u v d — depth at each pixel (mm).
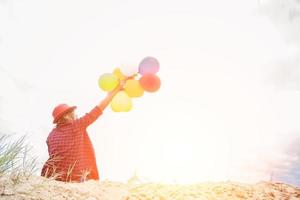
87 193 3230
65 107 4578
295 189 3959
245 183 4160
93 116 4605
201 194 3596
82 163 4328
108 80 4922
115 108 4977
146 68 5008
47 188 3109
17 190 2918
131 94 4992
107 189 3523
